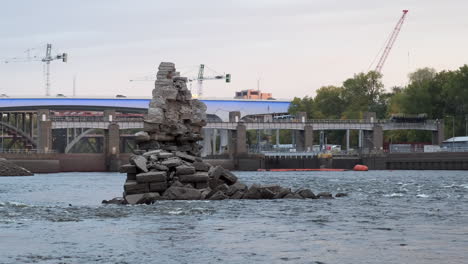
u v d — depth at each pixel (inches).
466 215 2331.4
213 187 3127.5
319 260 1454.2
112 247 1624.0
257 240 1723.7
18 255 1526.8
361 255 1507.1
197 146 3511.3
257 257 1489.9
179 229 1939.0
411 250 1566.2
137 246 1636.3
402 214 2370.8
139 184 2915.8
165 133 3398.1
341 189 4200.3
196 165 3132.4
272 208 2573.8
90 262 1443.2
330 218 2229.3
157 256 1504.7
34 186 5118.1
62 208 2576.3
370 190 4013.3
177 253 1540.4
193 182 3034.0
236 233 1852.9
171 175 3024.1
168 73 3447.3
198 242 1692.9
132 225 2030.0
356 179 6146.7
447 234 1827.0
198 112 3476.9
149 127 3361.2
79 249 1596.9
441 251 1551.4
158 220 2160.4
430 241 1699.1
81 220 2162.9
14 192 4227.4
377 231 1894.7
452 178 6240.2
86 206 2753.4
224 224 2055.9
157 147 3363.7
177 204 2701.8
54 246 1641.2
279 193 3073.3
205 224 2059.5
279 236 1796.3
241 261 1448.1
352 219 2202.3
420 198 3208.7
